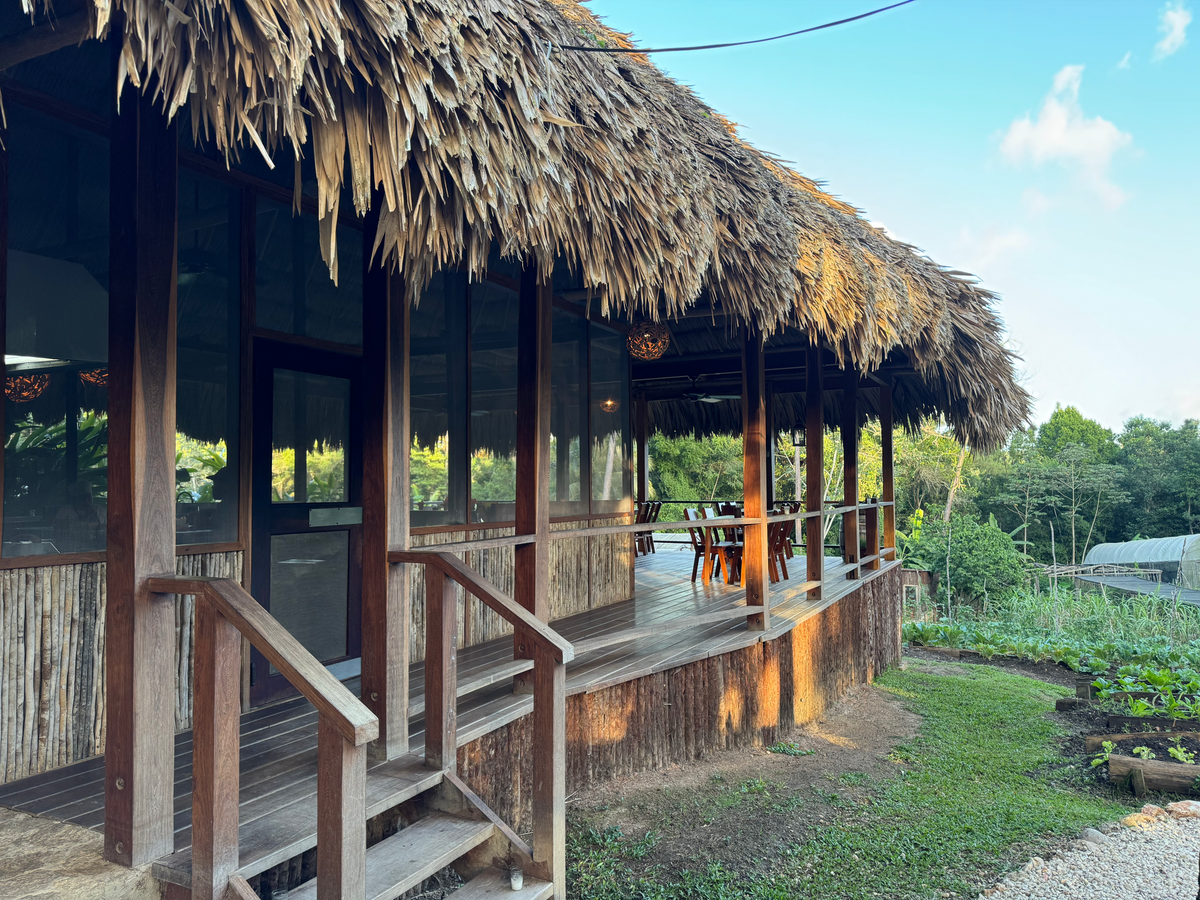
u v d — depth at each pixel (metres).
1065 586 20.27
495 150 2.26
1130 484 38.91
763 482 5.79
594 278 2.95
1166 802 5.22
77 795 2.76
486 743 3.53
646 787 4.60
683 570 10.05
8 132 3.03
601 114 2.88
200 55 1.71
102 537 3.30
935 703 7.90
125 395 2.28
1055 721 7.27
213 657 2.15
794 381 10.87
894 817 4.59
